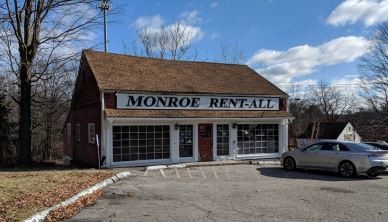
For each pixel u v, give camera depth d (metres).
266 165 22.19
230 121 24.27
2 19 22.41
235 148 24.38
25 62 23.31
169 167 20.38
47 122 38.53
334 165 17.62
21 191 11.81
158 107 21.80
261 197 12.01
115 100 20.69
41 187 12.69
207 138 23.53
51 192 11.84
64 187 12.87
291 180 16.02
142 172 18.66
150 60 25.95
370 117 59.72
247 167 21.08
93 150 22.48
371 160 16.66
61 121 43.31
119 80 21.69
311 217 9.41
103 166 20.31
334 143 18.20
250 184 14.77
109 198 11.82
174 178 16.52
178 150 22.48
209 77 25.89
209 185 14.48
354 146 17.55
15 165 23.67
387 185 14.64
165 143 22.22
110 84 20.89
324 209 10.30
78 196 11.43
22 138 23.89
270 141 25.73
